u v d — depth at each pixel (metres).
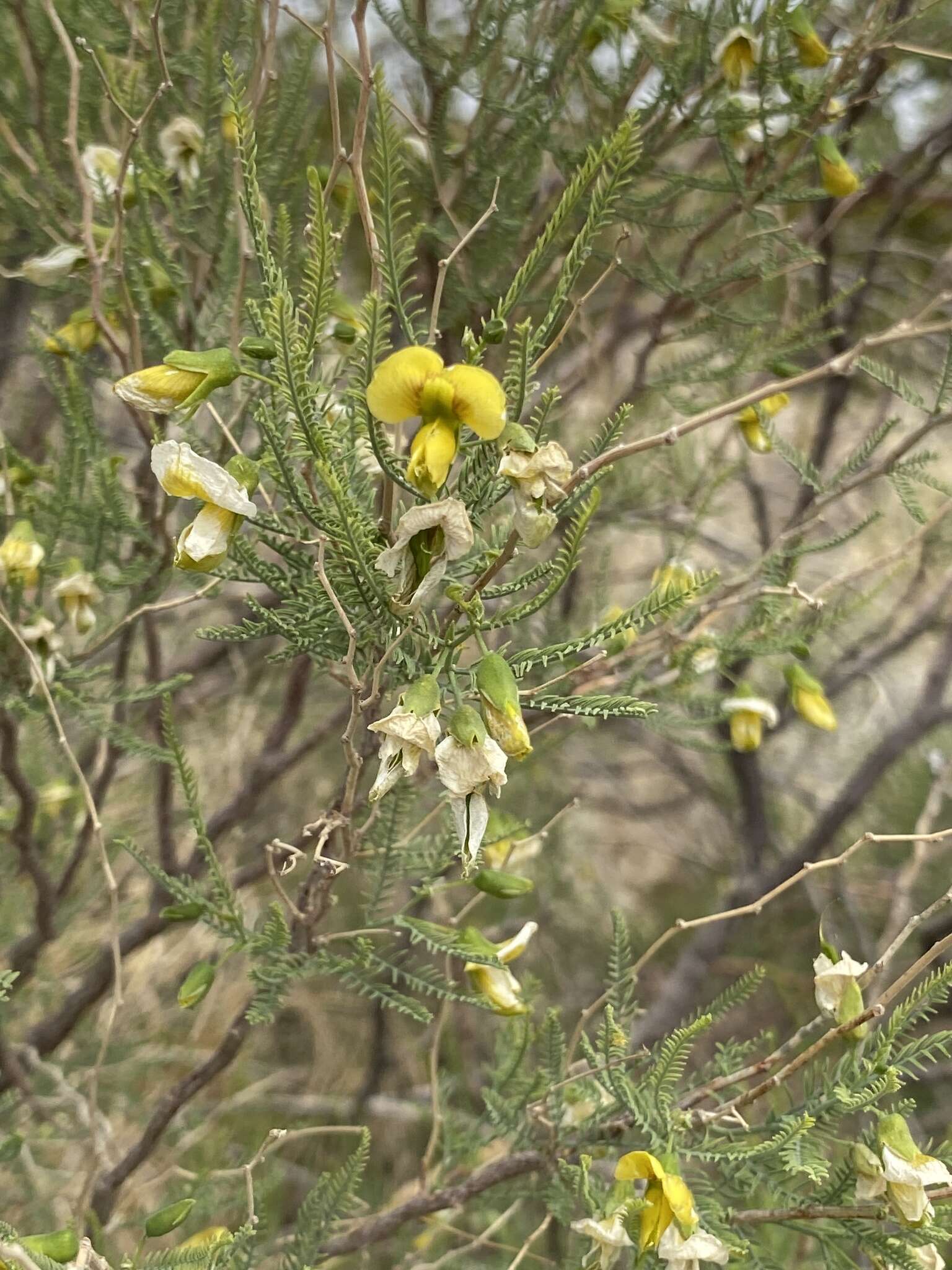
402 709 0.50
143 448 0.62
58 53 0.62
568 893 1.32
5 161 0.64
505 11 0.60
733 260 0.65
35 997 0.80
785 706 1.22
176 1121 0.83
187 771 0.56
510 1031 0.64
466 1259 0.73
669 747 1.32
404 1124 1.12
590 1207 0.55
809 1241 0.61
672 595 0.52
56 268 0.60
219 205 0.61
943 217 1.08
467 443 0.51
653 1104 0.55
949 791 1.08
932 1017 1.15
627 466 0.85
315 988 1.15
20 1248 0.51
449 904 1.13
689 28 0.62
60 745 0.71
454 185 0.63
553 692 0.63
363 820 0.59
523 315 0.65
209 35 0.59
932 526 0.70
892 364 1.03
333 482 0.49
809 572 1.24
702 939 1.03
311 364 0.52
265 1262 0.73
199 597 0.59
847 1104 0.55
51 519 0.60
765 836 1.08
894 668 1.39
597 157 0.49
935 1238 0.54
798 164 0.62
